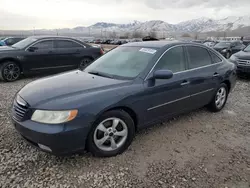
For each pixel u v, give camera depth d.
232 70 4.73
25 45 7.48
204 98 4.16
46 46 7.71
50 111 2.47
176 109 3.64
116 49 4.13
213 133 3.69
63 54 8.04
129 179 2.49
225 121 4.21
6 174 2.51
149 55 3.46
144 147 3.16
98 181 2.45
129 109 2.98
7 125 3.76
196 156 2.98
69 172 2.58
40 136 2.44
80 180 2.46
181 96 3.63
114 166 2.71
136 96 2.98
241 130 3.85
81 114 2.52
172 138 3.46
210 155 3.02
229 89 4.82
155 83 3.21
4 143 3.17
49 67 7.84
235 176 2.59
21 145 3.13
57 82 3.11
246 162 2.88
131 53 3.71
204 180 2.50
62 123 2.44
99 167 2.68
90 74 3.49
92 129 2.67
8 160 2.77
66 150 2.51
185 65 3.76
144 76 3.16
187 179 2.51
